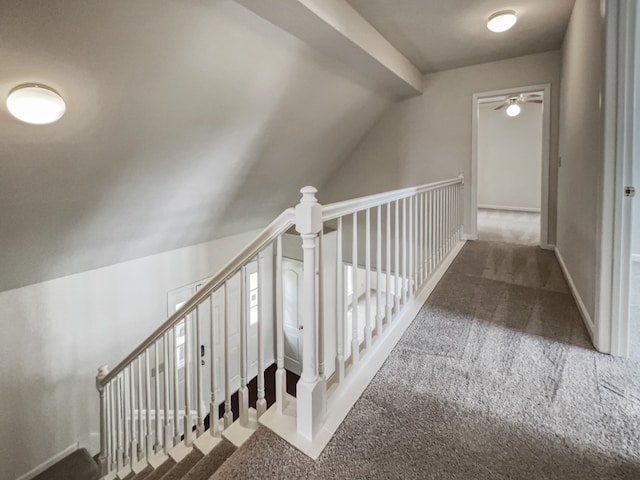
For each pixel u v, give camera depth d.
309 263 1.37
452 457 1.33
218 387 4.79
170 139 2.81
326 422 1.51
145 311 4.05
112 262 3.72
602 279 1.99
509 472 1.26
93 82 2.07
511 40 3.70
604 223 1.95
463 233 4.84
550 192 4.24
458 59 4.21
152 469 2.17
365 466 1.30
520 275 3.38
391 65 3.69
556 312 2.57
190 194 3.59
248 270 5.22
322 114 3.96
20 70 1.78
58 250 3.10
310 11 2.37
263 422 1.54
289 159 4.28
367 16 3.04
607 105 1.87
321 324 1.48
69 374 3.51
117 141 2.51
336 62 3.33
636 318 2.46
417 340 2.21
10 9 1.56
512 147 7.40
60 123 2.12
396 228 2.33
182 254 4.36
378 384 1.78
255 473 1.28
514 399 1.65
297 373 5.74
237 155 3.55
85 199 2.79
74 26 1.77
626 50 1.79
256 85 2.95
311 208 1.33
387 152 5.17
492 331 2.31
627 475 1.24
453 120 4.66
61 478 3.28
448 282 3.23
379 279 2.13
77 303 3.52
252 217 4.90
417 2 2.85
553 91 4.06
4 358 3.11
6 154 2.10
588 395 1.67
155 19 2.00
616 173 1.90
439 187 3.49
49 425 3.40
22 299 3.18
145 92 2.34
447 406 1.61
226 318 1.78
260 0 2.20
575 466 1.28
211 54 2.43
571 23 3.11
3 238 2.63
